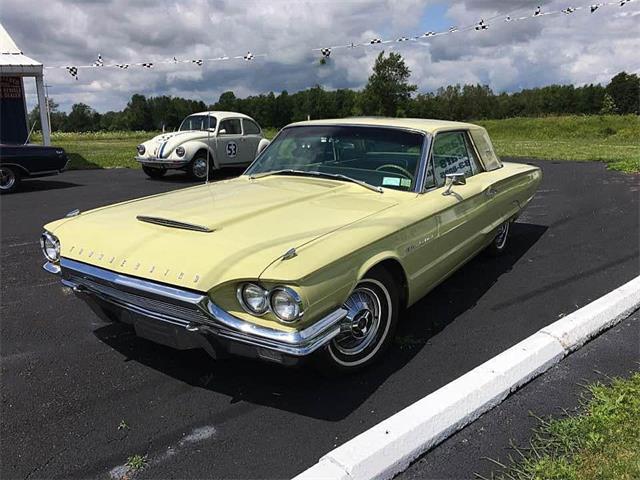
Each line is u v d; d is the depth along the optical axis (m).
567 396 2.91
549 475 2.29
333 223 3.12
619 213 7.57
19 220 7.89
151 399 2.98
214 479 2.36
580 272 5.05
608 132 35.59
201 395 3.01
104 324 4.01
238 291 2.60
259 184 4.06
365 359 3.23
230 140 13.39
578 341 3.46
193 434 2.67
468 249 4.36
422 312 4.16
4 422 2.78
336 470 2.28
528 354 3.18
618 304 3.93
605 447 2.44
